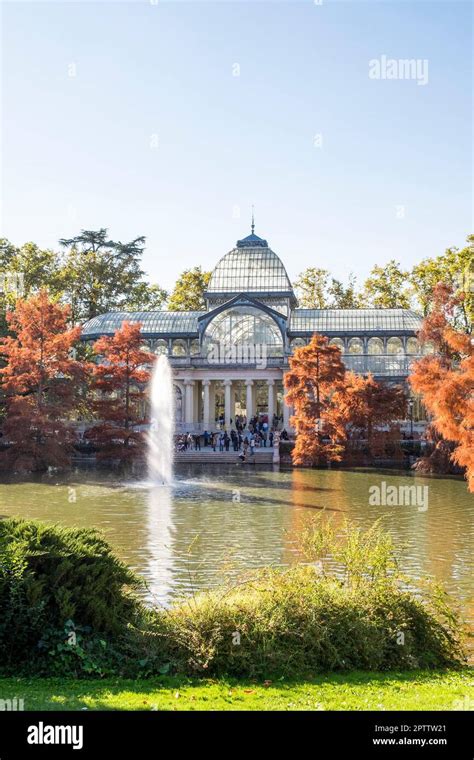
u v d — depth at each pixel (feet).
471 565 105.29
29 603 56.34
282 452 280.10
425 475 232.32
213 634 58.08
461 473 235.81
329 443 270.46
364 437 271.49
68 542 61.41
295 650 58.49
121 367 258.78
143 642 58.08
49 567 58.90
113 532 130.21
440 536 127.13
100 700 47.93
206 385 371.15
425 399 144.05
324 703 48.29
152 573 99.25
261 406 423.64
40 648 55.52
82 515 149.07
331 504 166.40
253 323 369.71
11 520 62.85
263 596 62.95
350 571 68.49
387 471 245.45
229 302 367.25
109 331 385.50
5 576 56.03
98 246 475.31
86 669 54.95
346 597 64.08
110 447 250.37
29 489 191.52
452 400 134.82
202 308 480.64
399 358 367.86
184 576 97.45
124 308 478.18
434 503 168.55
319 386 271.08
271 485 203.92
